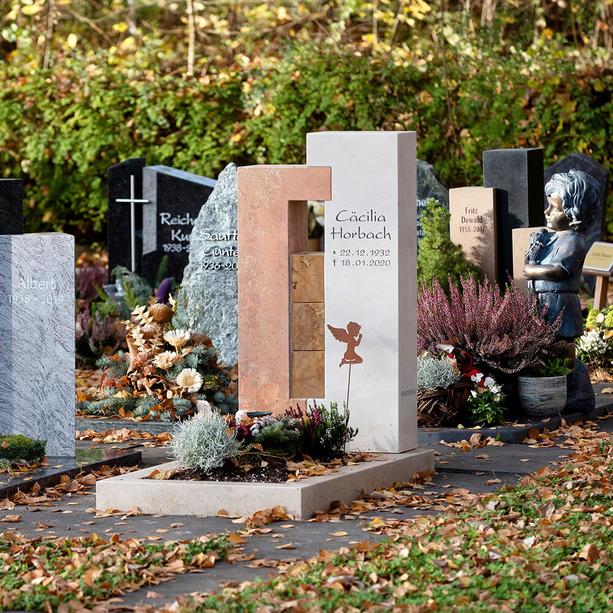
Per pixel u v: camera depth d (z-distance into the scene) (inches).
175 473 377.4
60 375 444.5
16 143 964.0
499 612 263.0
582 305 797.2
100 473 428.8
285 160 926.4
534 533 322.7
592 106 924.6
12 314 447.8
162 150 937.5
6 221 546.3
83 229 990.4
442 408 493.7
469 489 397.7
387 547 314.0
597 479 388.2
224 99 940.0
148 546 321.1
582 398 530.6
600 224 828.6
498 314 514.3
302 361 434.6
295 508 356.5
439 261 569.6
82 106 948.6
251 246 433.7
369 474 386.3
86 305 743.1
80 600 279.1
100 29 1152.8
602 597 272.8
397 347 414.6
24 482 400.8
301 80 916.0
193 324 599.2
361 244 416.2
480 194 591.5
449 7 1106.1
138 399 530.3
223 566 307.4
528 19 1086.4
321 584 283.7
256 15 1056.2
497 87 919.7
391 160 412.8
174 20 1232.2
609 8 1066.7
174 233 753.6
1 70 976.3
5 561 310.5
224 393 541.3
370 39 989.2
